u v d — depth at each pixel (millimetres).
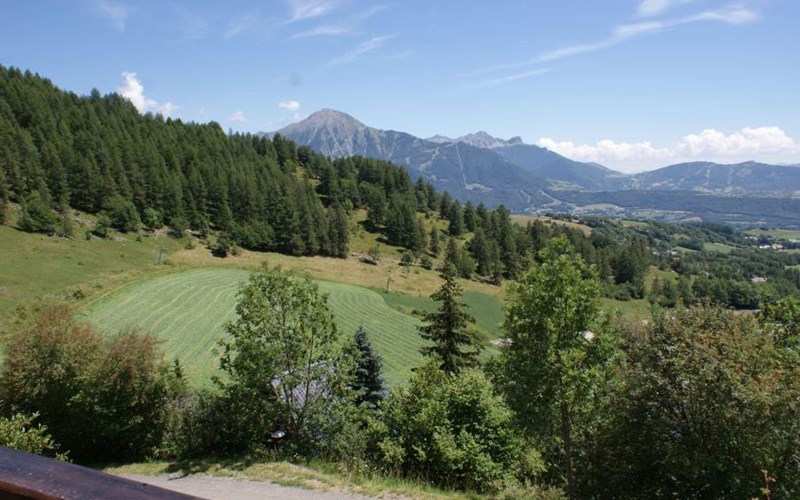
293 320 21203
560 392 14617
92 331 25281
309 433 20125
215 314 75438
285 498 14883
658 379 13555
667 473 14164
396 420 20578
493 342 70000
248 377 20125
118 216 117812
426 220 194250
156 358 24547
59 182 120688
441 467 18172
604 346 14664
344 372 21047
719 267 174000
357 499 14844
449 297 31672
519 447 19547
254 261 121188
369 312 90688
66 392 23406
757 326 14914
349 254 146875
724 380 12633
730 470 12625
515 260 153125
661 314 15258
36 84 179250
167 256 110062
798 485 12211
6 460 1959
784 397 12008
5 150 117438
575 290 14641
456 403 20453
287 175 192500
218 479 16891
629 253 153750
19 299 66312
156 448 22484
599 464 16047
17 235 94750
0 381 23781
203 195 141250
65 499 1671
